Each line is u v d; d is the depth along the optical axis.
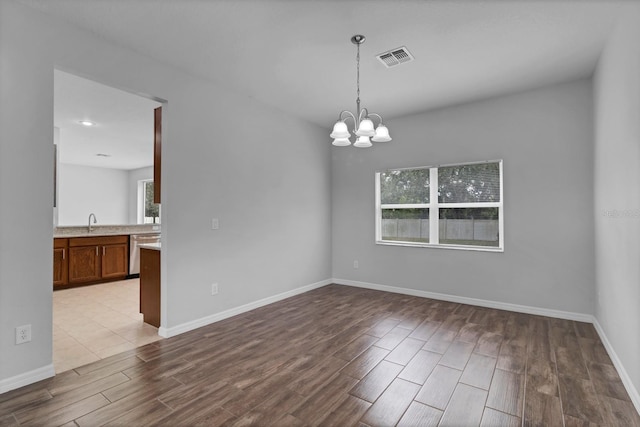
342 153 5.20
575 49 2.76
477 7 2.20
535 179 3.63
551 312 3.56
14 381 2.10
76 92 3.62
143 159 7.61
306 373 2.33
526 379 2.24
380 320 3.48
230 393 2.07
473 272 4.04
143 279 3.45
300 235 4.67
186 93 3.19
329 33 2.52
